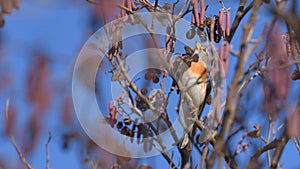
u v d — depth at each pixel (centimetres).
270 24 552
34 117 393
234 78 562
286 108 527
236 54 570
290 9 521
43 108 396
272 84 534
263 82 543
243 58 562
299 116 518
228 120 566
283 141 625
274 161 624
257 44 556
